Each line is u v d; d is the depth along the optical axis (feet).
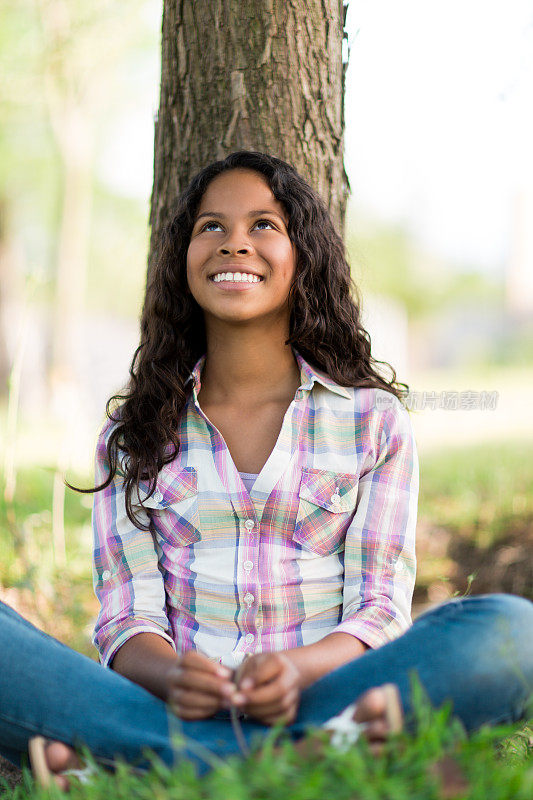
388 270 79.46
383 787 4.72
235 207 7.98
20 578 11.77
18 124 43.98
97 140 44.73
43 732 6.17
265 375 8.05
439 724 5.23
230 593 7.22
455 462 22.43
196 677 5.79
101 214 55.16
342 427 7.80
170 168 9.74
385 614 7.01
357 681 5.96
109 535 7.66
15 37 37.09
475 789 4.77
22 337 11.45
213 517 7.47
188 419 7.95
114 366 55.36
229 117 9.38
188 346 8.56
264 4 9.22
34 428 27.30
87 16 35.94
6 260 50.52
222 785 4.71
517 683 5.90
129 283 61.16
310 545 7.40
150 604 7.31
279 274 7.89
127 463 7.77
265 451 7.78
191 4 9.37
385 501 7.55
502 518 15.96
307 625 7.27
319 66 9.46
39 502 16.42
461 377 46.80
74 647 10.52
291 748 5.12
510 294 83.46
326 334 8.32
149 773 5.52
